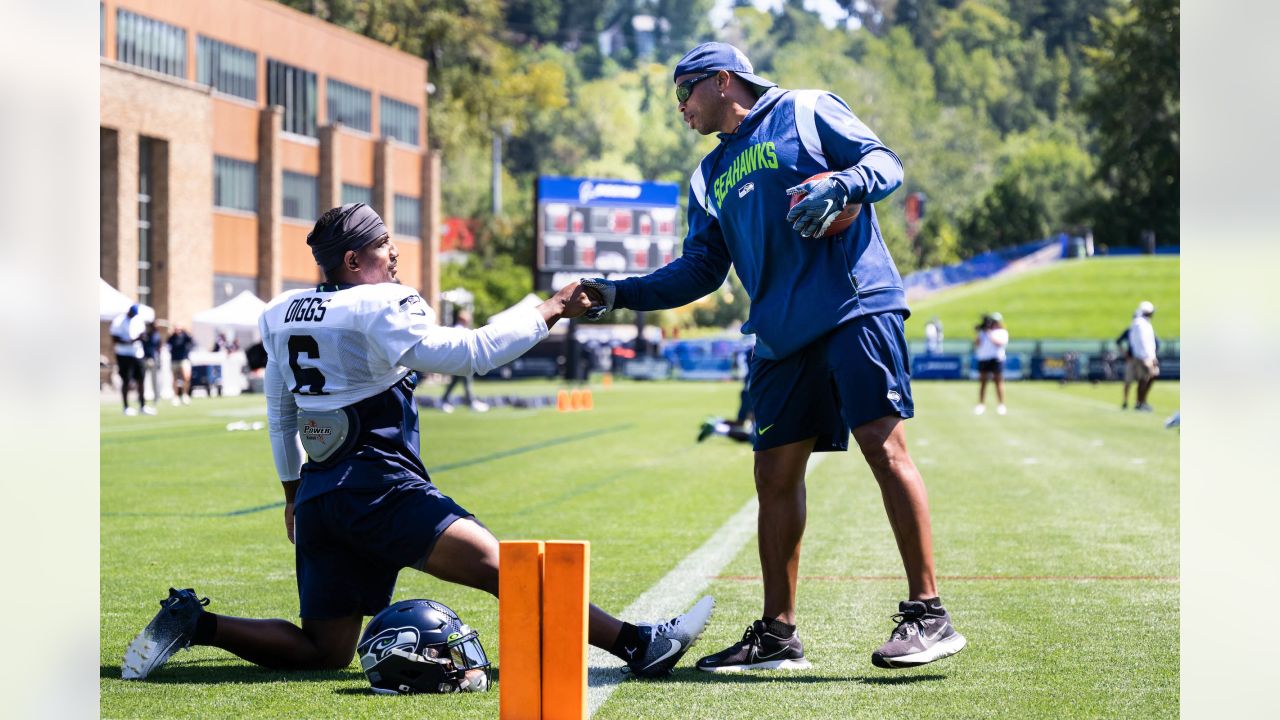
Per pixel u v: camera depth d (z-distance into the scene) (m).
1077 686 12.80
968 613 16.75
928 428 60.47
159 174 122.50
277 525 26.42
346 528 12.91
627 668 13.86
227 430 60.31
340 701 12.18
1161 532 24.88
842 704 12.16
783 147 13.62
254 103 138.50
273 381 13.46
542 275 132.62
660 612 17.06
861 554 22.23
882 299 13.55
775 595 13.98
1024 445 49.31
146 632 13.01
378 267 13.37
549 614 10.85
